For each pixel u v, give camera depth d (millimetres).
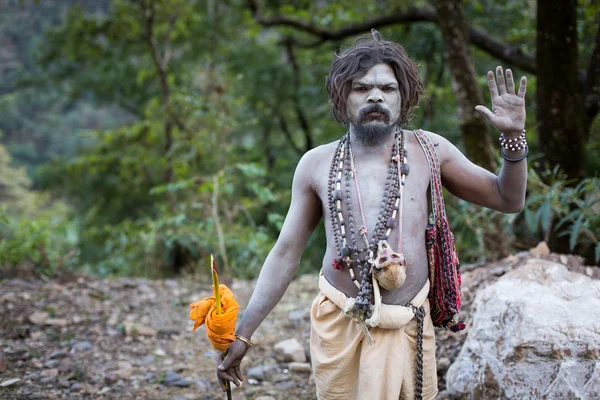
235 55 16234
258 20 9695
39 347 4098
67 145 40844
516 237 5941
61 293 5148
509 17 9352
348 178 2268
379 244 2082
